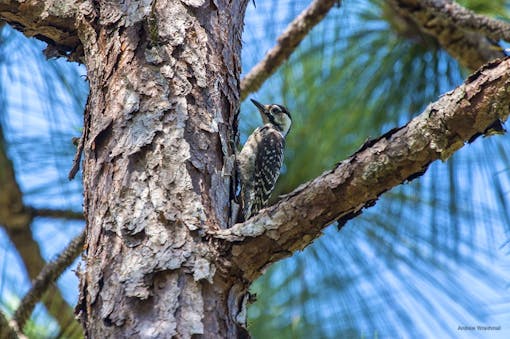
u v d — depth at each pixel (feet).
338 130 29.94
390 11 30.17
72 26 23.11
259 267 18.95
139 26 21.89
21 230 29.32
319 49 30.35
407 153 17.33
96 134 20.74
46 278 24.12
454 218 28.04
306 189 18.28
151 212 19.33
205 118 21.26
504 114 16.55
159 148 20.21
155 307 18.19
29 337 23.49
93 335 18.39
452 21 27.02
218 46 22.89
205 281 18.63
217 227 19.67
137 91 21.01
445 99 17.07
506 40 26.50
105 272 18.84
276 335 28.76
